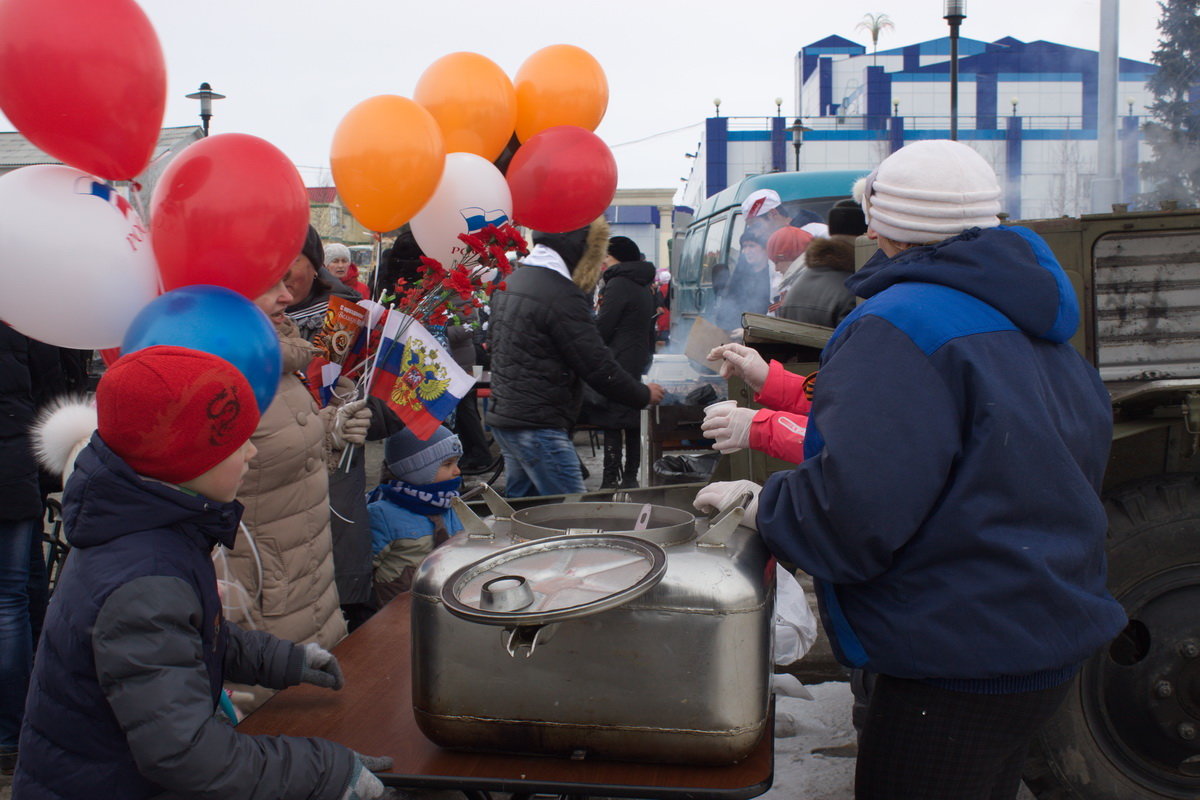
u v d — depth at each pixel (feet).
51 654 4.22
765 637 4.63
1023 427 4.64
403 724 5.17
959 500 4.66
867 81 122.42
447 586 4.42
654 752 4.57
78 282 4.98
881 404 4.60
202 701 4.12
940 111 122.62
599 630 4.50
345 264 20.15
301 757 4.24
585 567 4.59
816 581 5.23
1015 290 4.83
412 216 7.66
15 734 9.14
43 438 5.99
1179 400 7.50
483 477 23.82
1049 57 115.96
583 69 9.32
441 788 4.56
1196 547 7.50
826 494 4.61
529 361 12.67
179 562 4.26
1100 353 9.09
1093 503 4.85
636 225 102.99
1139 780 7.71
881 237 5.48
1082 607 4.70
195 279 5.22
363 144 7.17
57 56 4.81
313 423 7.09
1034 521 4.71
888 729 5.06
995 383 4.65
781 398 7.36
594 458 28.48
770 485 4.98
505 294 12.78
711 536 4.89
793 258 20.81
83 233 4.96
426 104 8.43
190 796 4.03
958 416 4.70
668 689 4.48
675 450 16.75
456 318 8.27
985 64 116.78
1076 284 8.81
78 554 4.26
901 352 4.70
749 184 28.91
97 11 4.94
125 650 3.99
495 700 4.64
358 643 6.36
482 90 8.33
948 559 4.71
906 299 4.87
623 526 5.89
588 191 8.65
